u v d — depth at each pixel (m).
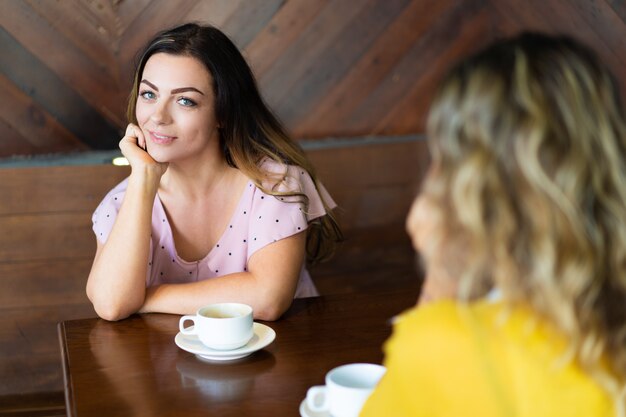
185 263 1.93
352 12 2.96
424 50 3.05
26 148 2.74
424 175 0.87
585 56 0.82
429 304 0.83
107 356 1.46
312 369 1.38
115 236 1.71
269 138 1.96
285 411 1.22
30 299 2.55
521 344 0.78
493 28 3.10
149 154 1.81
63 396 2.59
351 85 3.01
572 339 0.78
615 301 0.80
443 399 0.80
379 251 2.85
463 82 0.81
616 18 2.98
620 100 0.84
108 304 1.66
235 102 1.88
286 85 2.95
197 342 1.49
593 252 0.78
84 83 2.75
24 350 2.56
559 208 0.77
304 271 2.12
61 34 2.70
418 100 3.08
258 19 2.88
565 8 3.00
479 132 0.79
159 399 1.27
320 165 2.77
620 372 0.80
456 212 0.81
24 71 2.70
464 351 0.79
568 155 0.77
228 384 1.32
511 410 0.78
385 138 3.02
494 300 0.81
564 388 0.78
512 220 0.77
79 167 2.54
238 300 1.69
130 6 2.74
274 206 1.85
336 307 1.74
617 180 0.79
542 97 0.78
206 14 2.82
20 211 2.51
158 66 1.79
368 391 1.08
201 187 1.90
